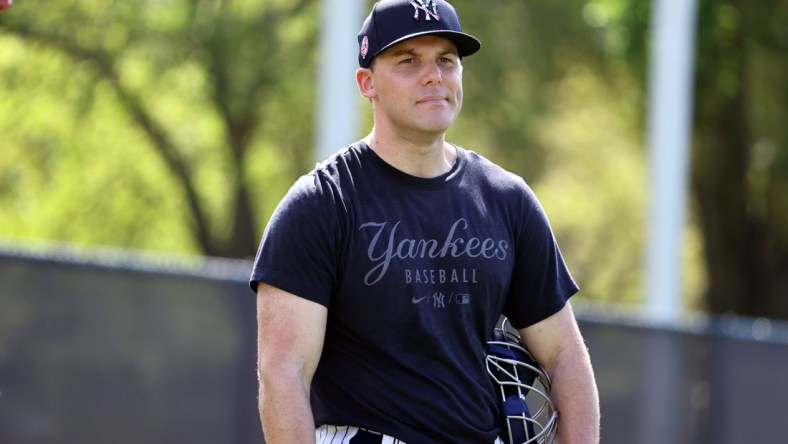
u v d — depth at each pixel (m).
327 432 12.65
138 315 25.42
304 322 12.23
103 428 25.00
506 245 12.95
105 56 70.06
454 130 72.75
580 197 89.25
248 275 26.55
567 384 13.32
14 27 68.81
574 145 83.19
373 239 12.38
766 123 71.31
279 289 12.27
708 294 74.31
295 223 12.29
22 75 70.12
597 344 30.53
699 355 31.67
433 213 12.63
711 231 73.44
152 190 75.62
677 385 31.36
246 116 72.38
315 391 12.80
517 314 13.52
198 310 25.95
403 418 12.47
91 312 25.02
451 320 12.62
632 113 76.06
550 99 74.38
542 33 70.56
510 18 71.31
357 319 12.45
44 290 24.67
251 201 77.88
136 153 74.88
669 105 39.31
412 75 12.56
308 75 70.62
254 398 26.42
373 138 12.92
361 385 12.53
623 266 90.50
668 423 31.25
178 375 25.70
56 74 70.50
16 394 24.38
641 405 30.95
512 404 13.17
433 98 12.54
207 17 69.00
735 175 71.81
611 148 83.69
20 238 73.62
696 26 66.81
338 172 12.60
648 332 31.06
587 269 90.88
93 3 69.56
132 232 76.25
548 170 83.31
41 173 72.00
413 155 12.71
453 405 12.57
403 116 12.50
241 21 68.88
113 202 75.31
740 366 32.09
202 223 76.31
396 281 12.35
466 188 12.94
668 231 39.19
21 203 72.81
